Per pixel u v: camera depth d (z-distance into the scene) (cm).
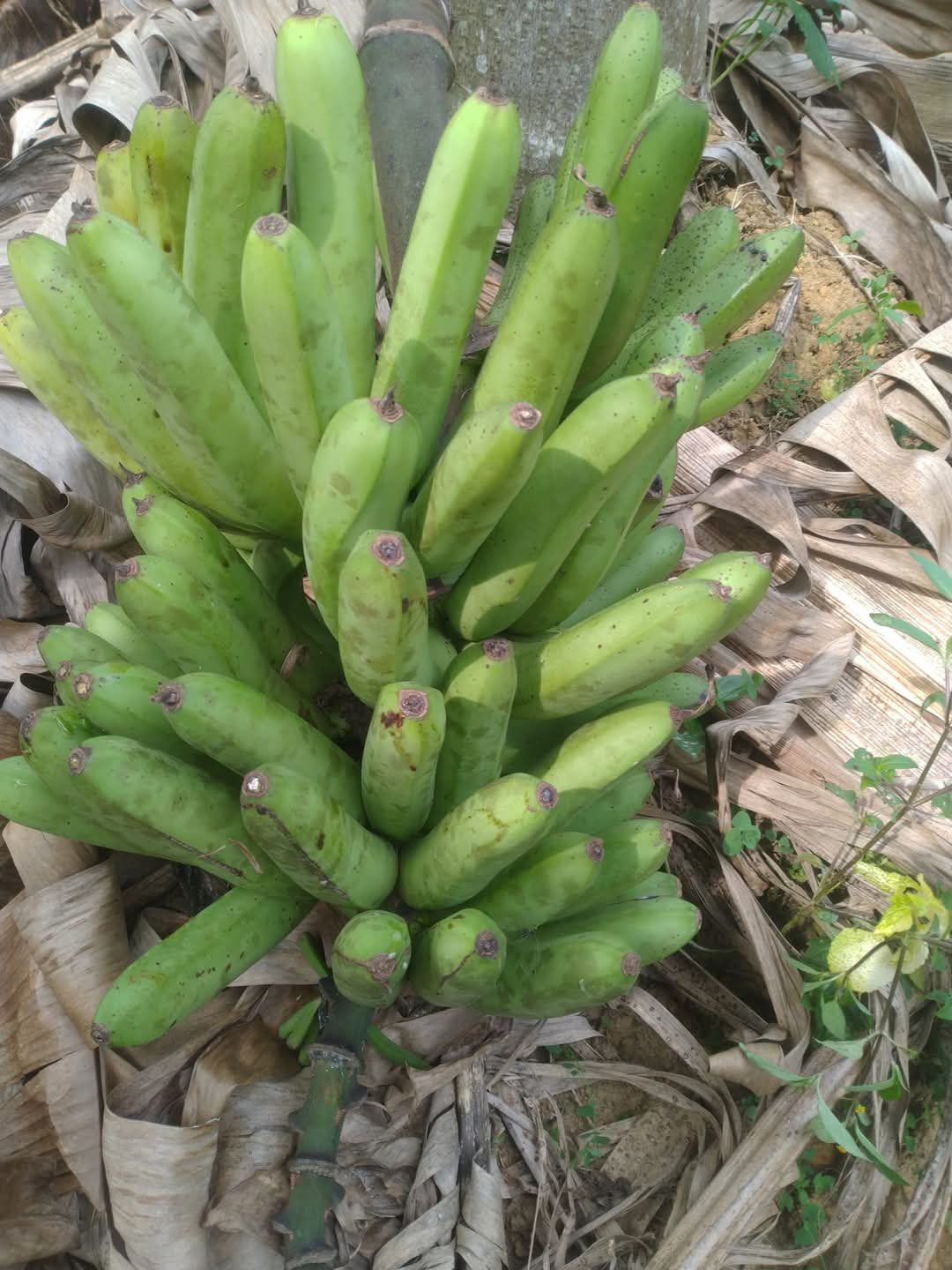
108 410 53
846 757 94
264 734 50
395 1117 75
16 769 56
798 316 124
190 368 47
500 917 56
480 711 52
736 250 62
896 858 89
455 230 49
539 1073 82
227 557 57
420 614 48
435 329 52
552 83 104
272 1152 67
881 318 120
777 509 96
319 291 46
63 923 70
